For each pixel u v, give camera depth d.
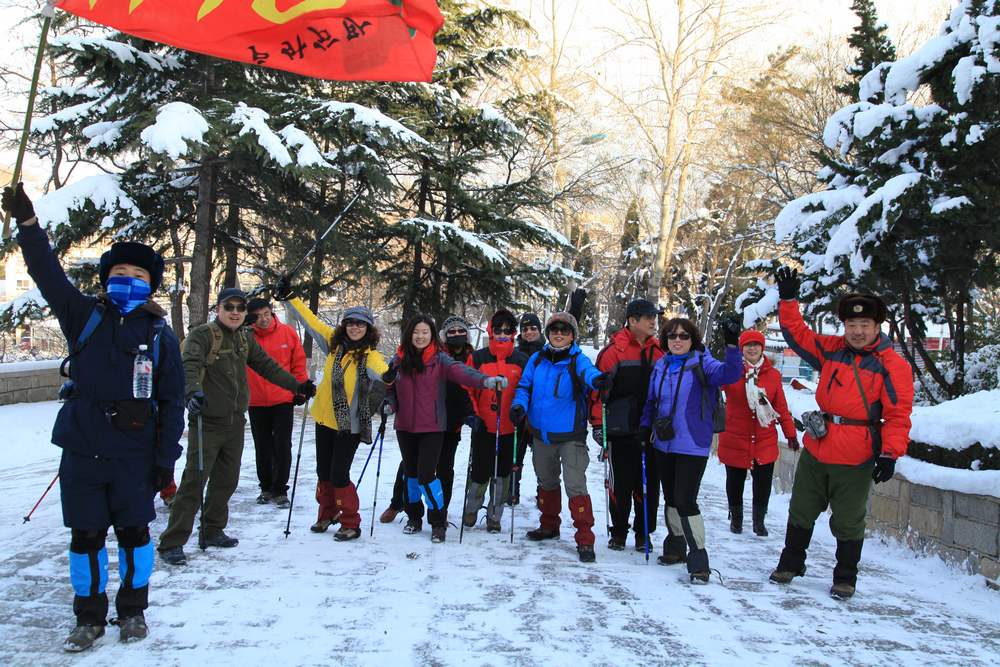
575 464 5.48
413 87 18.27
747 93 25.83
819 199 9.73
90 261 15.38
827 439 4.70
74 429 3.49
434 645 3.63
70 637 3.46
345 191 16.95
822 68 23.16
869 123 9.07
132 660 3.35
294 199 16.05
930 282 9.81
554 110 24.16
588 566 5.19
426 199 20.05
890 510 6.14
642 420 5.36
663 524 6.84
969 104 8.49
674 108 28.36
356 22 4.88
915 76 9.19
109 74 13.61
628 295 38.31
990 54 8.27
